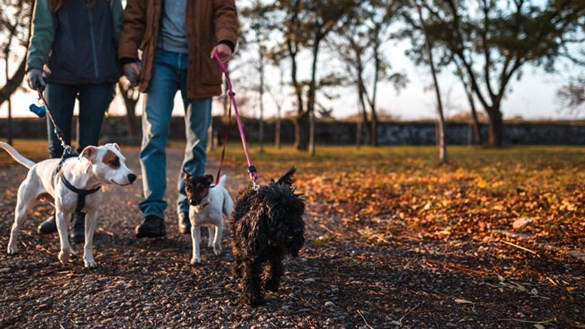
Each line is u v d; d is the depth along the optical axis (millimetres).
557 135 37625
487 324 2730
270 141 39812
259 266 2994
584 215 5039
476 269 3760
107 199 7516
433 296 3182
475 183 8375
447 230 4969
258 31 24750
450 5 23578
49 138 4527
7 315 2770
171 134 41156
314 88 22719
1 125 37625
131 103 33562
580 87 17906
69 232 4836
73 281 3367
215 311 2877
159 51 4539
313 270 3748
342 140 39125
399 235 4984
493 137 26203
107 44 4508
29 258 3902
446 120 43031
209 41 4613
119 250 4262
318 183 9641
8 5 12227
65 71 4355
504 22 21875
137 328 2631
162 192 4547
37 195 4004
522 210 5637
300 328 2646
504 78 25109
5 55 12844
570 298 3119
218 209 4051
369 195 7723
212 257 4109
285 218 2773
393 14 24922
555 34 21438
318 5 22766
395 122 39438
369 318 2803
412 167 13289
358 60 25453
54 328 2617
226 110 32188
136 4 4586
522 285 3363
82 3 4359
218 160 18250
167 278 3479
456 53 25344
